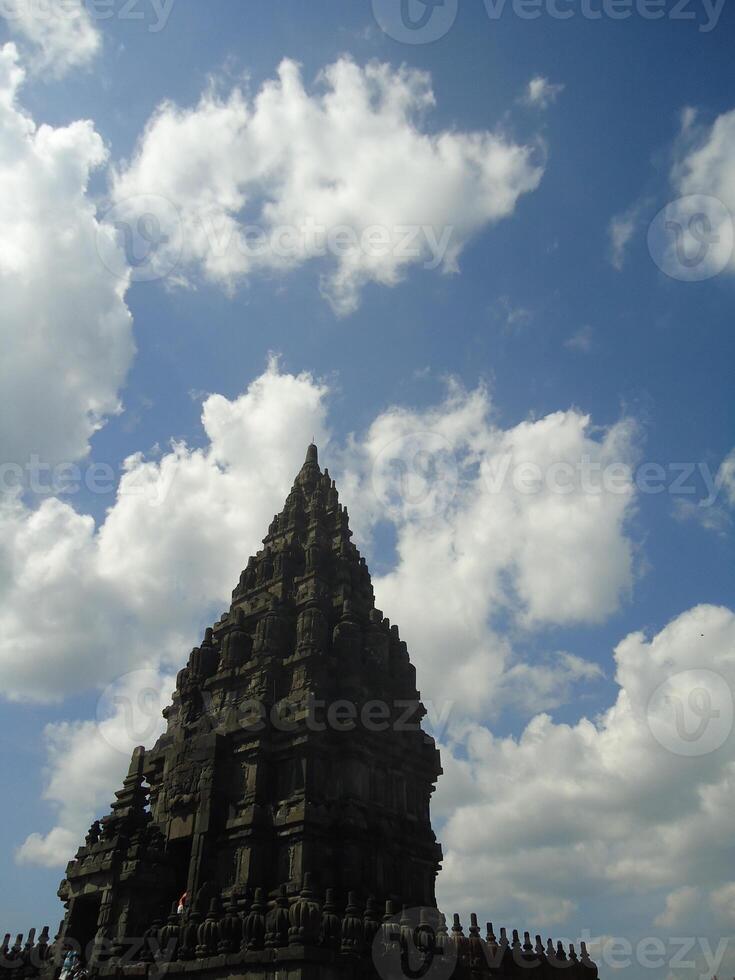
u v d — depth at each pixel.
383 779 55.19
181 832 51.47
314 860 47.66
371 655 60.38
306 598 62.59
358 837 49.75
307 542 70.50
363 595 67.50
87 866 51.28
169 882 50.66
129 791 57.97
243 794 51.06
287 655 59.84
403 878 52.09
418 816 56.72
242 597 67.75
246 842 48.41
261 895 44.97
